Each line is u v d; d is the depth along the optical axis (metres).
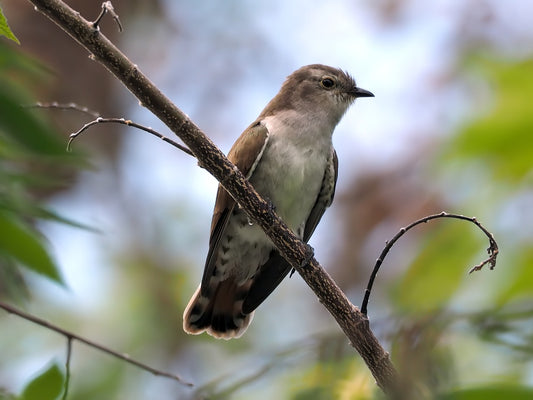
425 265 12.02
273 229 8.78
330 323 17.69
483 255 11.71
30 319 8.59
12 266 9.98
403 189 18.11
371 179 18.52
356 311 8.50
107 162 18.92
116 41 19.89
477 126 11.27
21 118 9.98
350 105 12.94
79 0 19.62
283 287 18.25
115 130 19.34
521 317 9.80
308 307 18.00
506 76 11.38
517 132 11.18
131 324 16.39
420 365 8.55
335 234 18.67
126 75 8.05
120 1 19.94
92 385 14.93
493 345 10.40
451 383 8.45
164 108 8.23
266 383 10.65
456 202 12.05
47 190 17.02
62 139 10.04
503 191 11.75
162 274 17.28
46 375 8.40
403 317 9.64
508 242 11.65
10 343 15.35
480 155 11.41
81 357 15.57
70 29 7.83
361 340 8.39
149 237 18.33
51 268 9.66
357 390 9.20
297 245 8.77
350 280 18.00
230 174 8.62
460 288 11.79
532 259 11.45
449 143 11.51
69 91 18.52
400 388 8.27
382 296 17.36
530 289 11.31
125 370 15.24
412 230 16.98
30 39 18.25
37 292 15.66
